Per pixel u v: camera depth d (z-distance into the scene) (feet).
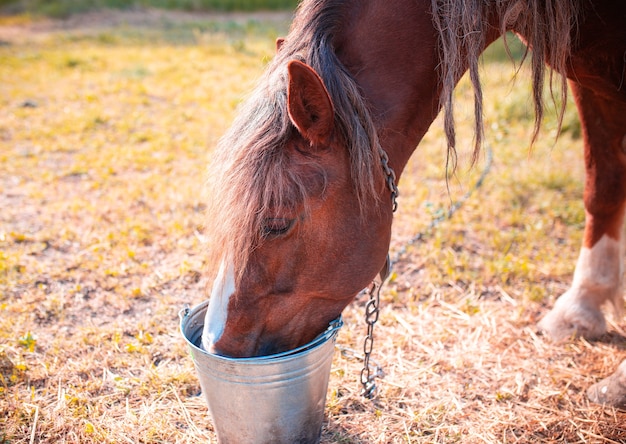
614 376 8.04
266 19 42.83
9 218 12.91
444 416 7.80
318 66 5.54
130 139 17.65
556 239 12.42
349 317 9.86
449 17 6.03
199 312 7.08
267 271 5.61
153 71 26.32
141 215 13.07
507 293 10.64
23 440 7.27
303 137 5.41
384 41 6.06
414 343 9.27
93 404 7.95
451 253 11.63
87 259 11.40
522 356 9.05
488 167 15.51
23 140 17.61
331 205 5.57
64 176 15.24
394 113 6.06
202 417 7.77
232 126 5.56
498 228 12.89
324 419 7.72
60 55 29.43
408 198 14.08
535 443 7.42
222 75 25.53
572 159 16.42
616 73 7.41
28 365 8.55
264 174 5.21
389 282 10.91
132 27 39.06
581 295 9.55
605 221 9.27
